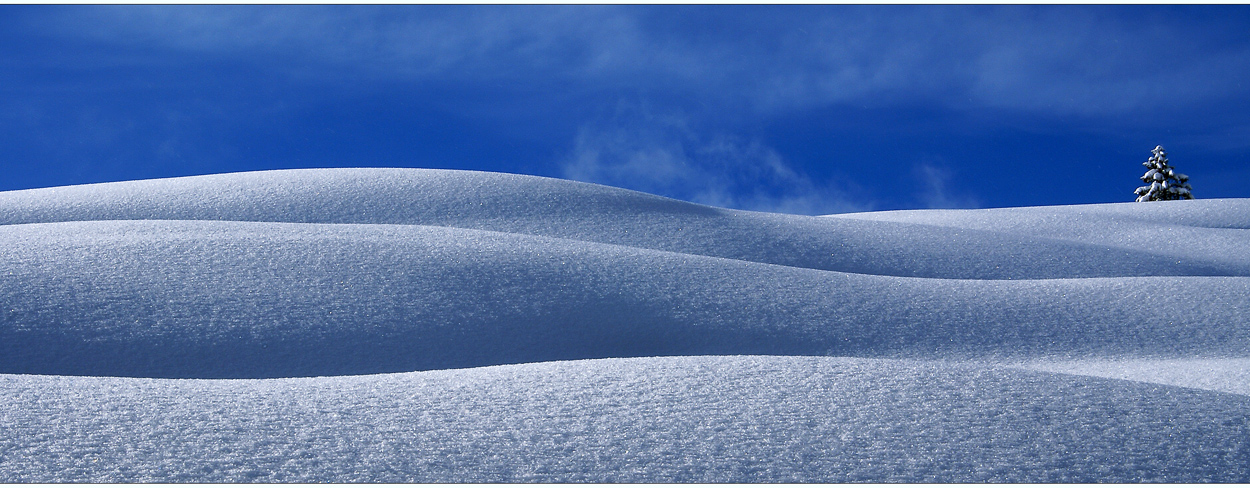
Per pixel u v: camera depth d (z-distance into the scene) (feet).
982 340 29.78
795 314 31.17
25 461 10.39
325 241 35.14
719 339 28.63
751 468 11.04
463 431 12.00
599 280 33.09
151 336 24.14
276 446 11.27
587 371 15.16
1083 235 70.03
